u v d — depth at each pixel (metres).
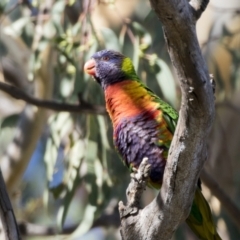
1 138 13.80
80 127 11.16
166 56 12.41
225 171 13.83
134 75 9.08
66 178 10.99
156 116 8.47
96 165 10.62
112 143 10.95
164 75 10.22
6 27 12.05
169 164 6.39
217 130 13.60
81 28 10.59
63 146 12.16
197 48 5.66
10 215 7.40
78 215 14.59
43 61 12.15
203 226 8.26
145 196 12.86
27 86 14.00
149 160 8.55
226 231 12.80
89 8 10.55
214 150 13.74
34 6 11.42
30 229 13.10
